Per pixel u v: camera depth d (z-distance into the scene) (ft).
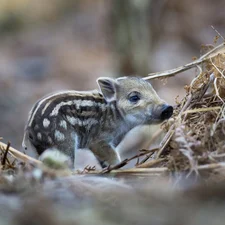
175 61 96.07
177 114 38.47
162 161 32.35
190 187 25.90
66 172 31.45
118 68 83.20
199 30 109.81
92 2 140.36
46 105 39.78
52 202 25.04
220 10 115.85
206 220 22.00
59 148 39.45
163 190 25.53
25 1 140.67
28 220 22.99
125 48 81.76
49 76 103.55
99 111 42.78
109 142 43.70
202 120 34.17
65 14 139.54
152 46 89.04
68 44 119.44
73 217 23.03
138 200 24.62
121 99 43.50
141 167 32.53
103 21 117.80
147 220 22.36
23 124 82.28
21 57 115.24
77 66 105.70
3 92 93.50
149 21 83.51
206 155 29.25
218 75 36.29
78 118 41.29
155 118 42.32
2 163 33.40
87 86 96.43
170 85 74.90
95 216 23.07
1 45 124.36
